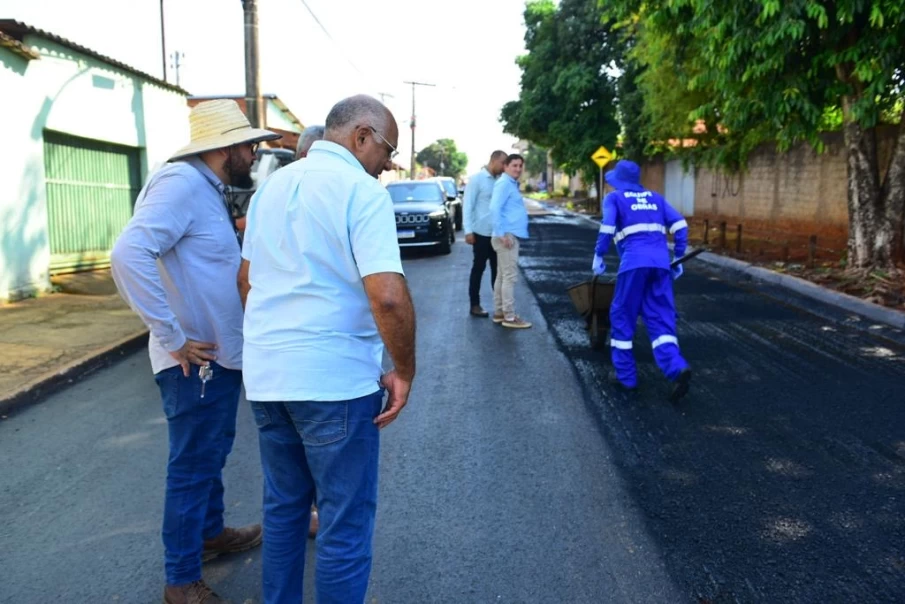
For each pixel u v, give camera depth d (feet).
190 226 9.14
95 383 21.58
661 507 12.77
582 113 99.86
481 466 14.65
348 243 7.42
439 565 10.96
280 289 7.61
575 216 108.68
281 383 7.50
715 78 37.50
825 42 33.68
